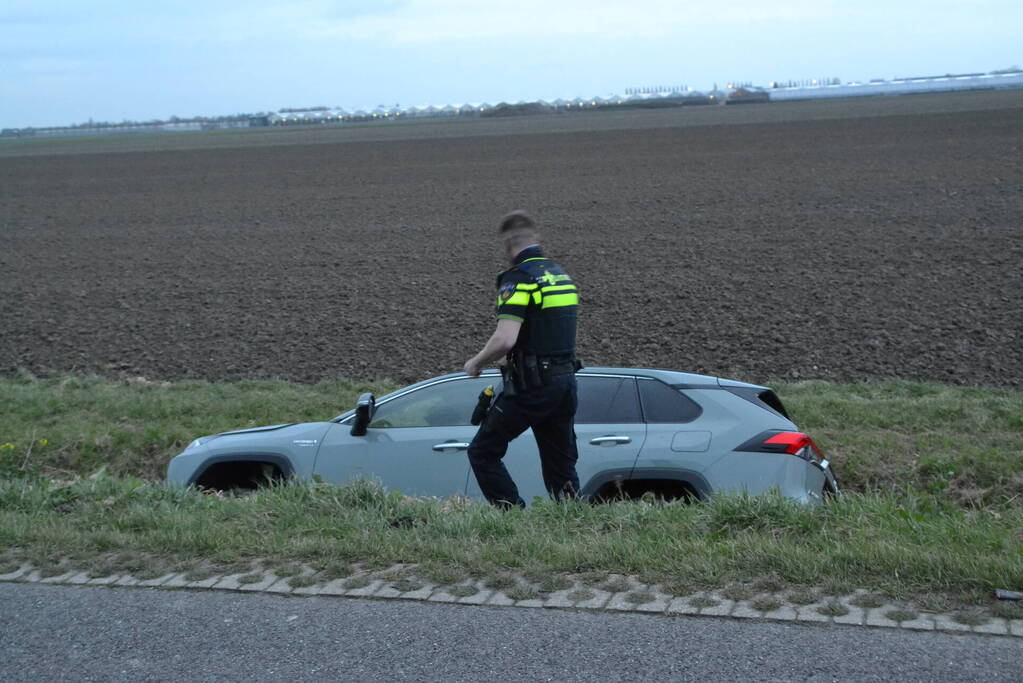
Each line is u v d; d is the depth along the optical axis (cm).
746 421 634
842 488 853
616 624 368
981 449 866
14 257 2695
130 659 353
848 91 17412
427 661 343
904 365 1309
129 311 1933
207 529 499
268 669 341
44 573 445
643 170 4269
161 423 1122
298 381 1394
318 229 2975
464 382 711
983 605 371
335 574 434
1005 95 11375
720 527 495
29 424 1133
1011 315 1516
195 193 4303
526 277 515
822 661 330
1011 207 2530
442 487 675
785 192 3192
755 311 1652
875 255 2045
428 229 2853
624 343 1508
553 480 564
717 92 19275
